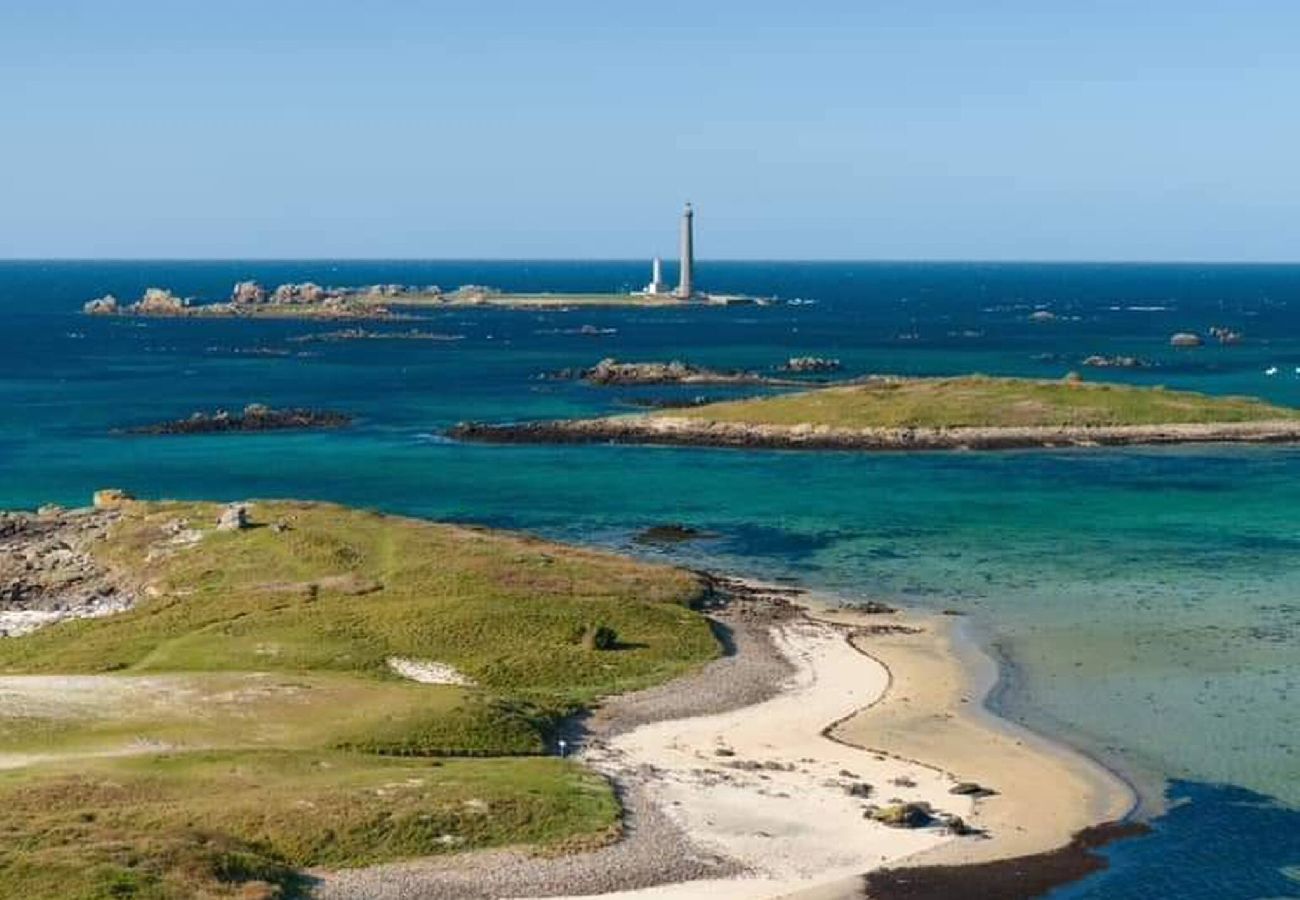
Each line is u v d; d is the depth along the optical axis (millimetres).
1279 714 65375
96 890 41750
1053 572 95812
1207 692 68750
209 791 50500
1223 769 58250
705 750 60062
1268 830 51906
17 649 75188
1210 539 106312
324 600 80562
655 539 108312
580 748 60000
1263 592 89562
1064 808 53938
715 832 50781
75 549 98188
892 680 70812
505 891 45375
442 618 75938
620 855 48219
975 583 92812
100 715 59562
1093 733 62750
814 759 59125
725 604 86000
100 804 48969
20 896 41344
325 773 53094
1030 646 77250
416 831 48438
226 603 80438
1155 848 50219
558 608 78750
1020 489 128375
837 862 48562
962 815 53062
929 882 47188
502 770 54844
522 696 65875
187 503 108250
